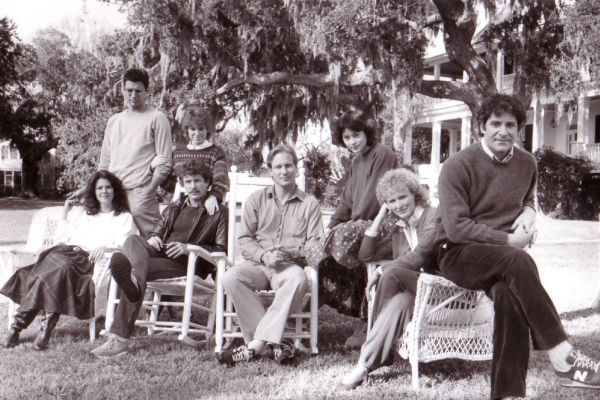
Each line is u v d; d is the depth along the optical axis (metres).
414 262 3.78
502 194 3.43
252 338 4.39
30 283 4.60
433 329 3.75
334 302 4.83
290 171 4.75
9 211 28.34
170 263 4.82
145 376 3.90
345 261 4.48
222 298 4.55
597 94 23.59
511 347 3.12
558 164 23.72
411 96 16.12
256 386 3.67
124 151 5.71
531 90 17.98
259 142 21.61
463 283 3.39
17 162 63.88
